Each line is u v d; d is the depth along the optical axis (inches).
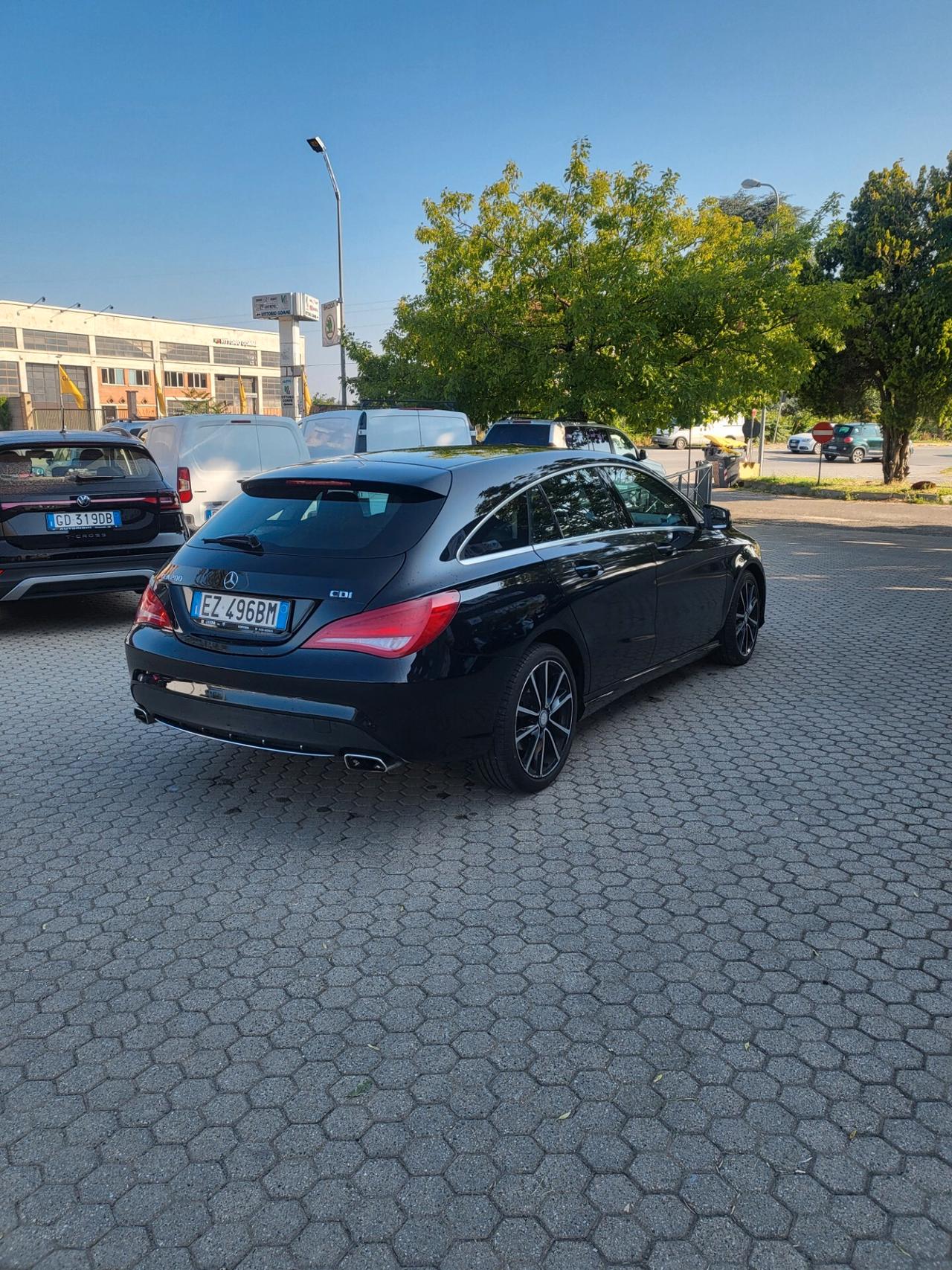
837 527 695.7
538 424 588.7
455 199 810.8
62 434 305.1
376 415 553.9
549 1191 86.0
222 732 159.2
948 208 856.9
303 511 165.9
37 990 117.0
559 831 160.7
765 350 769.6
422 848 154.6
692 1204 84.4
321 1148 91.4
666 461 1615.4
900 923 130.7
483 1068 102.5
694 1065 102.3
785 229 911.0
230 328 3986.2
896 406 956.6
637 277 724.0
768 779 183.8
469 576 157.5
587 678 186.7
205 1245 80.8
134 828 163.0
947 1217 82.7
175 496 313.3
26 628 324.8
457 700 152.2
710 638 246.1
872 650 294.0
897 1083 99.3
